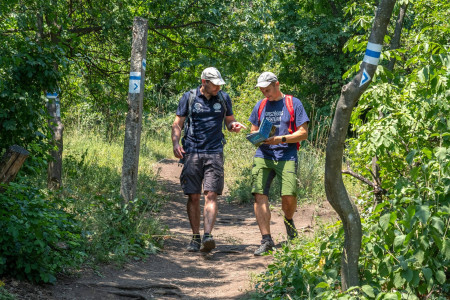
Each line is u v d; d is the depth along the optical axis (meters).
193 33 11.40
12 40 5.93
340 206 3.25
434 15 6.39
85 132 15.34
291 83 21.56
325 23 19.36
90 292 4.36
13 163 4.28
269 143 5.92
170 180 13.23
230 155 14.02
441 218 3.41
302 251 4.32
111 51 11.45
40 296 4.00
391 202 3.68
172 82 15.49
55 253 4.54
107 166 11.93
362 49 4.70
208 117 6.14
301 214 8.20
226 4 11.05
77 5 10.20
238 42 11.10
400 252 3.49
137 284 4.69
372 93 4.29
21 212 4.15
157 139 19.56
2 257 4.07
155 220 6.70
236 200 10.60
